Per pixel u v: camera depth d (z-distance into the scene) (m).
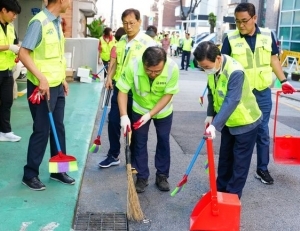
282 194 4.42
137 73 3.85
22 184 4.12
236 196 3.45
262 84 4.44
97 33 19.39
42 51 3.80
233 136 3.83
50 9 3.83
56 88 3.95
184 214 3.82
